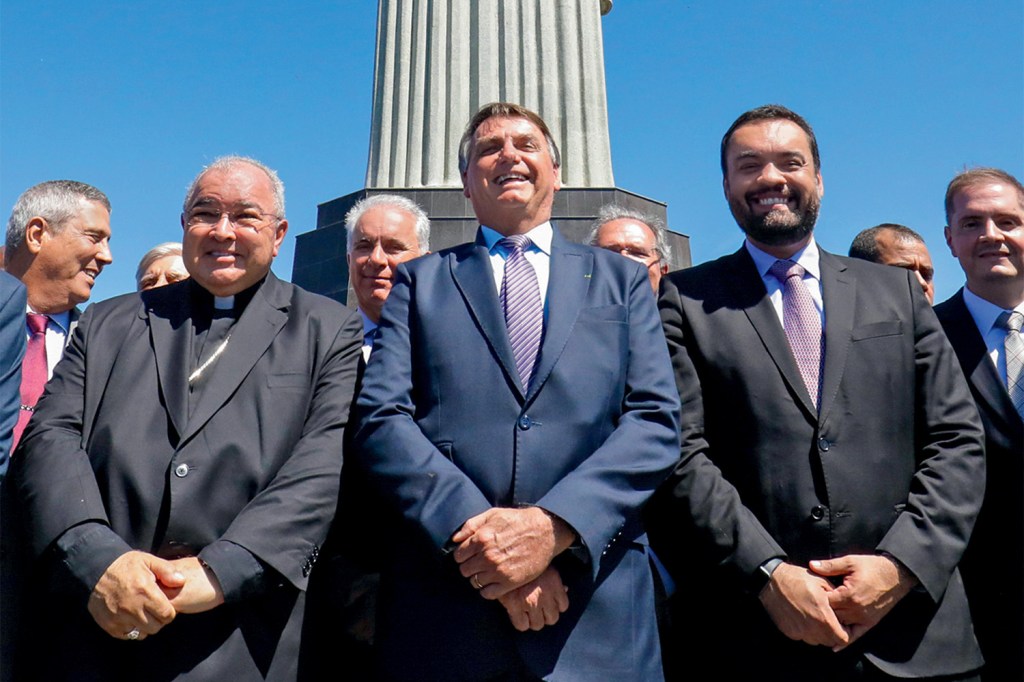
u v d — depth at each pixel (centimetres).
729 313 375
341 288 855
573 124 962
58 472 318
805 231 385
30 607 348
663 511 354
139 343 357
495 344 336
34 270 471
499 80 977
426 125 966
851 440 346
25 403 430
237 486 328
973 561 395
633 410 332
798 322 374
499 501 311
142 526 317
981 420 402
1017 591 384
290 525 316
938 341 372
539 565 290
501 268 370
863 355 361
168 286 382
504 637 300
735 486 352
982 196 441
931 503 336
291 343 363
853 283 383
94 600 293
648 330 352
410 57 998
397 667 307
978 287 445
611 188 880
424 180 948
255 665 309
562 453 318
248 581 303
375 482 321
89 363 353
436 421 329
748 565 326
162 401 339
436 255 380
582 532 292
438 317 349
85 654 308
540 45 986
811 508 339
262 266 373
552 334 337
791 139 389
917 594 334
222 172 371
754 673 330
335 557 369
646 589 323
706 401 367
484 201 379
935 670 326
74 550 301
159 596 286
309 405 353
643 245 544
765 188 385
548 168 386
